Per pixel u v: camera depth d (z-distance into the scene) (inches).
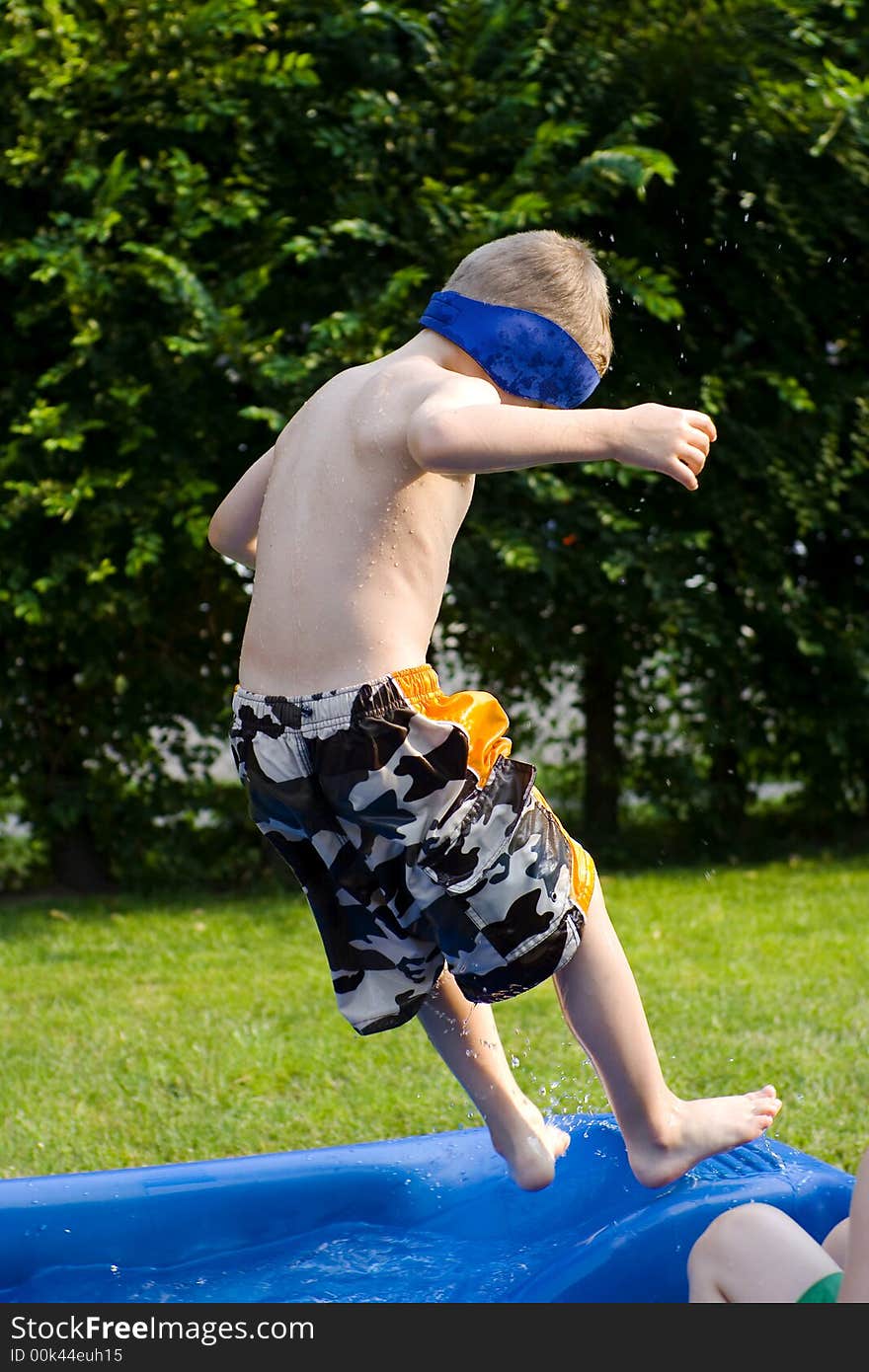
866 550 346.9
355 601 100.6
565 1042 201.0
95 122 276.2
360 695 98.8
